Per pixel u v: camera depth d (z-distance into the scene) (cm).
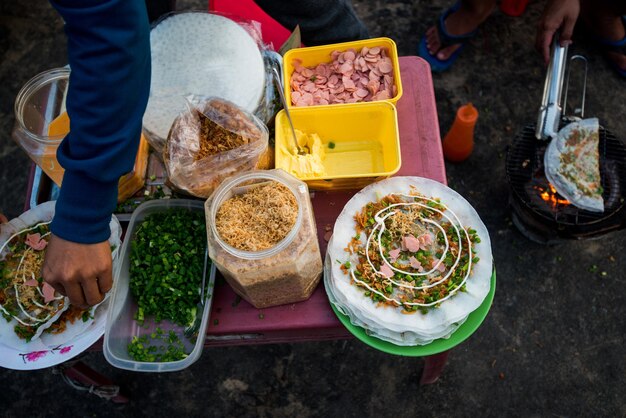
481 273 110
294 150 128
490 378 184
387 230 115
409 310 106
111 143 80
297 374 188
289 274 100
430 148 133
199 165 105
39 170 135
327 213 127
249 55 114
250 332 120
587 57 237
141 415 186
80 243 89
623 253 200
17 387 189
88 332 111
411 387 184
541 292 196
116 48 75
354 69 134
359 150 135
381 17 252
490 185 214
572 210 175
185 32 115
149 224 119
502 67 237
